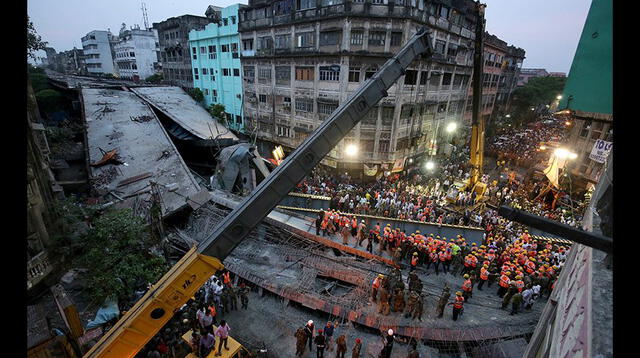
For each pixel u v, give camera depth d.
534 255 17.88
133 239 14.13
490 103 54.66
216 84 48.50
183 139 36.62
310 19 30.39
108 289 12.45
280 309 14.64
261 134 41.47
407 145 33.69
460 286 16.30
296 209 21.98
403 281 15.88
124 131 33.25
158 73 76.12
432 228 20.38
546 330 6.14
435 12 32.53
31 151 13.80
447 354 12.66
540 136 53.06
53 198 15.56
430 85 34.72
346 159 31.69
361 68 29.28
